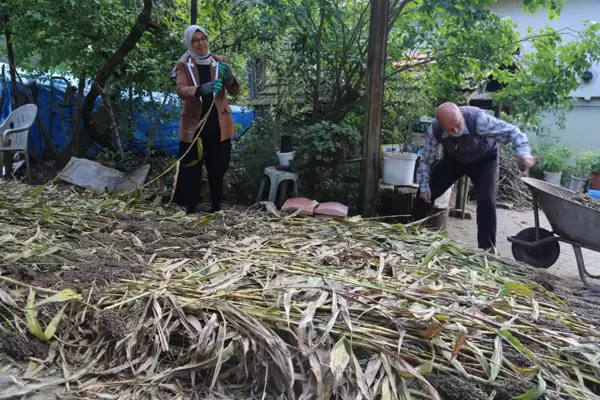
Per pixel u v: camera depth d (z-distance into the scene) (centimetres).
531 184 379
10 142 568
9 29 620
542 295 258
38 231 287
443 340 188
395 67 623
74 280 224
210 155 443
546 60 579
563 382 176
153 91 638
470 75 641
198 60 427
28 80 720
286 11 503
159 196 463
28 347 185
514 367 179
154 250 277
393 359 176
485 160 400
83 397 164
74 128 636
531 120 615
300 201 475
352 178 617
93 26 552
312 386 170
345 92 604
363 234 324
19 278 228
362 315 198
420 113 636
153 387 171
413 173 543
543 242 382
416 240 319
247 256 264
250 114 778
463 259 298
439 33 636
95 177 524
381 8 468
